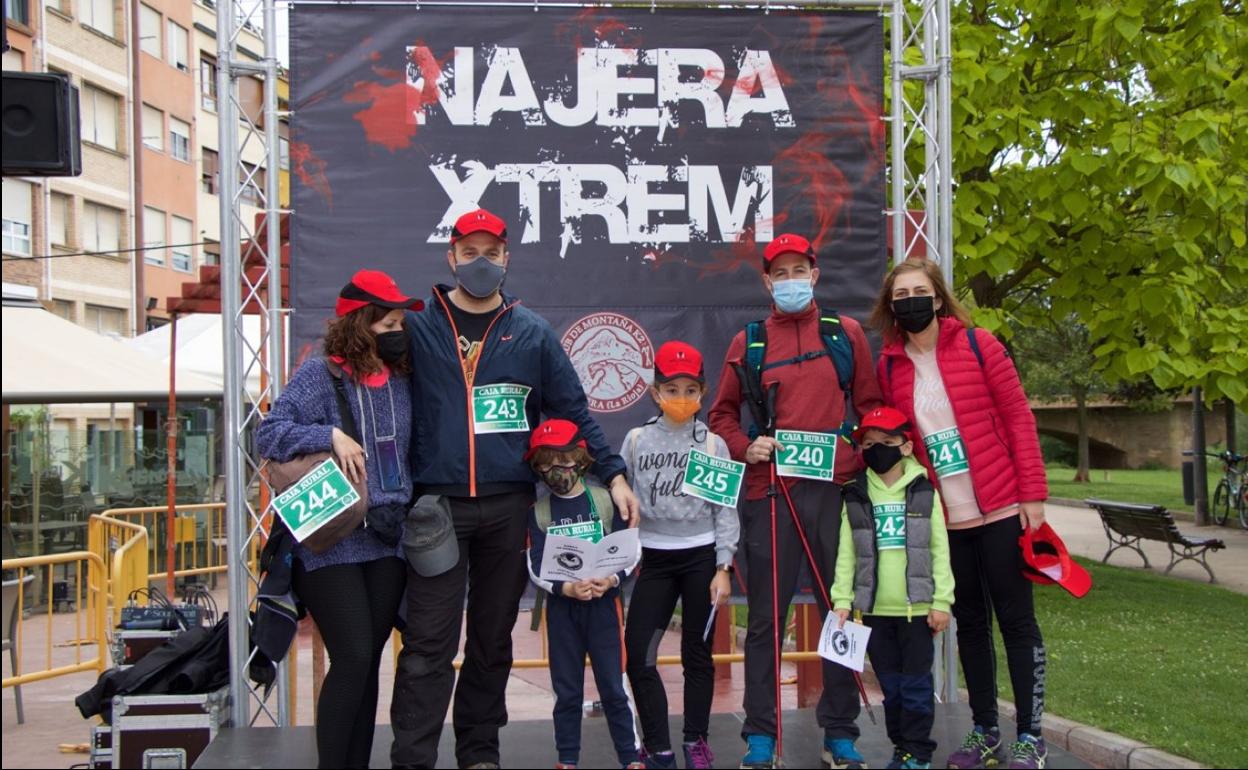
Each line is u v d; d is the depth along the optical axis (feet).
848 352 17.72
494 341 16.67
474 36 21.21
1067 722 21.31
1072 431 141.28
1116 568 46.68
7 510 43.73
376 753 18.48
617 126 21.43
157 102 109.91
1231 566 47.29
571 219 21.36
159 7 110.73
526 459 16.67
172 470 42.11
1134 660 26.81
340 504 15.15
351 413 15.94
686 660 17.20
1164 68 34.83
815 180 21.80
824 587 17.56
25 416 61.11
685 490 16.84
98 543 37.09
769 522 17.30
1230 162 35.27
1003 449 17.17
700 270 21.56
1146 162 31.76
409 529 15.83
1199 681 24.56
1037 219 33.99
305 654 32.01
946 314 17.83
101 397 39.14
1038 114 34.22
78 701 19.08
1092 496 88.33
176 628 21.57
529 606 21.35
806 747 18.53
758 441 17.15
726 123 21.62
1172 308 34.50
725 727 19.95
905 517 16.89
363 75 21.02
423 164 21.09
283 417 15.69
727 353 19.42
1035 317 39.91
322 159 20.95
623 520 17.01
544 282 21.31
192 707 18.51
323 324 20.86
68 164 16.78
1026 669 16.89
